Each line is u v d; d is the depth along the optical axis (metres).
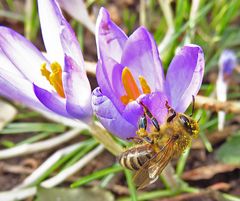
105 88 0.13
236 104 0.17
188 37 0.18
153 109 0.13
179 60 0.13
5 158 0.18
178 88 0.13
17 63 0.14
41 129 0.18
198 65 0.13
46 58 0.14
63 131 0.18
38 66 0.14
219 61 0.18
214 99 0.17
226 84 0.17
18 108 0.18
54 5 0.13
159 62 0.13
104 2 0.21
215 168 0.17
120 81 0.13
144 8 0.20
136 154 0.13
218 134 0.17
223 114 0.17
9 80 0.13
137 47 0.13
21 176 0.17
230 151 0.17
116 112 0.13
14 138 0.18
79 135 0.18
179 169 0.16
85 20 0.17
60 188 0.16
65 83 0.13
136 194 0.16
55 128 0.18
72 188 0.16
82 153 0.17
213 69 0.19
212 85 0.18
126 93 0.13
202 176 0.17
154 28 0.20
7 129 0.18
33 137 0.18
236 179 0.17
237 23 0.20
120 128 0.13
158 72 0.13
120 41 0.13
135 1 0.21
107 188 0.17
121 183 0.17
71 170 0.17
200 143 0.17
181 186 0.16
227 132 0.17
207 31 0.20
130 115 0.13
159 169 0.13
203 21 0.20
